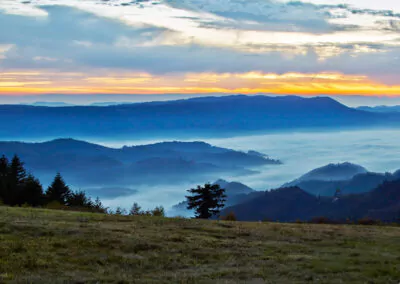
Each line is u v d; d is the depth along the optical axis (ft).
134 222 77.56
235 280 42.70
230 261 51.52
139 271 45.98
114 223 74.74
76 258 49.24
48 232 60.54
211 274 44.93
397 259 52.85
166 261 50.16
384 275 44.91
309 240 67.21
